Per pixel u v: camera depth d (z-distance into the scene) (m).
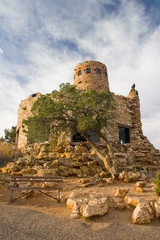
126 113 25.92
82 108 14.96
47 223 5.58
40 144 19.44
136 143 24.89
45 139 15.51
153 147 25.19
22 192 9.01
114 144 21.70
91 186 10.75
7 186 10.66
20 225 5.35
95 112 15.66
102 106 15.95
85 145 18.91
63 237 4.79
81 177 14.23
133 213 6.25
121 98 26.20
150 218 6.12
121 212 6.80
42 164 15.49
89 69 29.70
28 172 13.77
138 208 6.16
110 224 5.69
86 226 5.55
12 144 28.08
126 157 18.55
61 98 16.00
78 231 5.16
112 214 6.60
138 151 21.95
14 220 5.69
